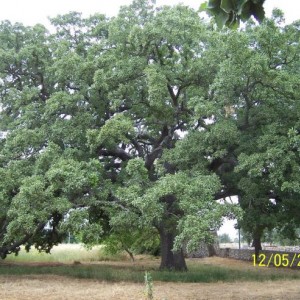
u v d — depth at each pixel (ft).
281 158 46.68
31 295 42.09
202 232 43.45
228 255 111.96
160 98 52.85
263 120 54.29
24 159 58.18
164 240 67.82
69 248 128.06
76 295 42.09
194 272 63.52
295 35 54.75
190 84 59.00
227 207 47.44
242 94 51.70
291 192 59.82
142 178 52.90
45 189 50.83
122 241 94.89
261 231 76.02
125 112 60.49
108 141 55.77
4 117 66.39
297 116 51.31
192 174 53.26
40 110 61.57
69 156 55.06
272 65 51.37
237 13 11.76
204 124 56.44
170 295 42.27
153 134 67.67
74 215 49.49
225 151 50.98
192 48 59.41
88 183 50.24
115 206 53.47
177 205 53.06
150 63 59.47
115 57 58.59
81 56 65.26
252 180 56.54
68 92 62.59
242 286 49.80
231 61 47.55
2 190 51.90
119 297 40.81
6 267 74.54
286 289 47.24
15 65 66.59
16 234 51.72
